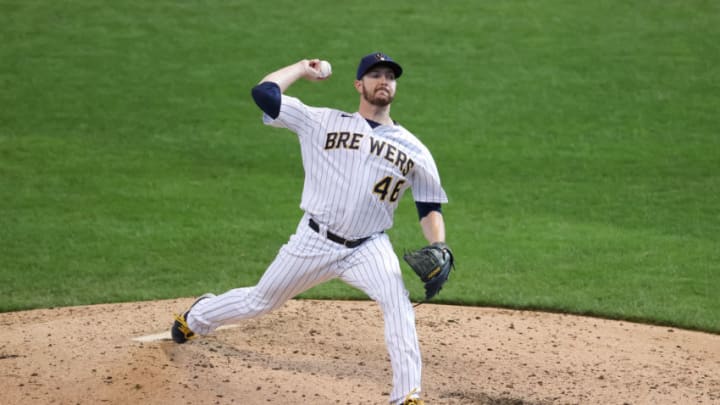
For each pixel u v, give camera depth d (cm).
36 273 3150
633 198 4066
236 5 6838
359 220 1836
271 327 2388
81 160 4550
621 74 5694
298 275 1889
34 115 5131
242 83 5650
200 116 5197
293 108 1853
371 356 2192
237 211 3912
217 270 3192
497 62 5909
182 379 1945
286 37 6288
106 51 6062
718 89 5453
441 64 5891
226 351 2147
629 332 2503
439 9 6756
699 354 2303
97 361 2030
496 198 4100
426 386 2005
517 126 5066
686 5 6700
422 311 2677
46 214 3831
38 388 1894
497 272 3159
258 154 4716
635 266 3222
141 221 3766
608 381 2067
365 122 1858
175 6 6806
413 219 3875
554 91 5506
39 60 5894
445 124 5097
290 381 1978
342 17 6625
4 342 2203
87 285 3017
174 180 4316
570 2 6838
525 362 2194
